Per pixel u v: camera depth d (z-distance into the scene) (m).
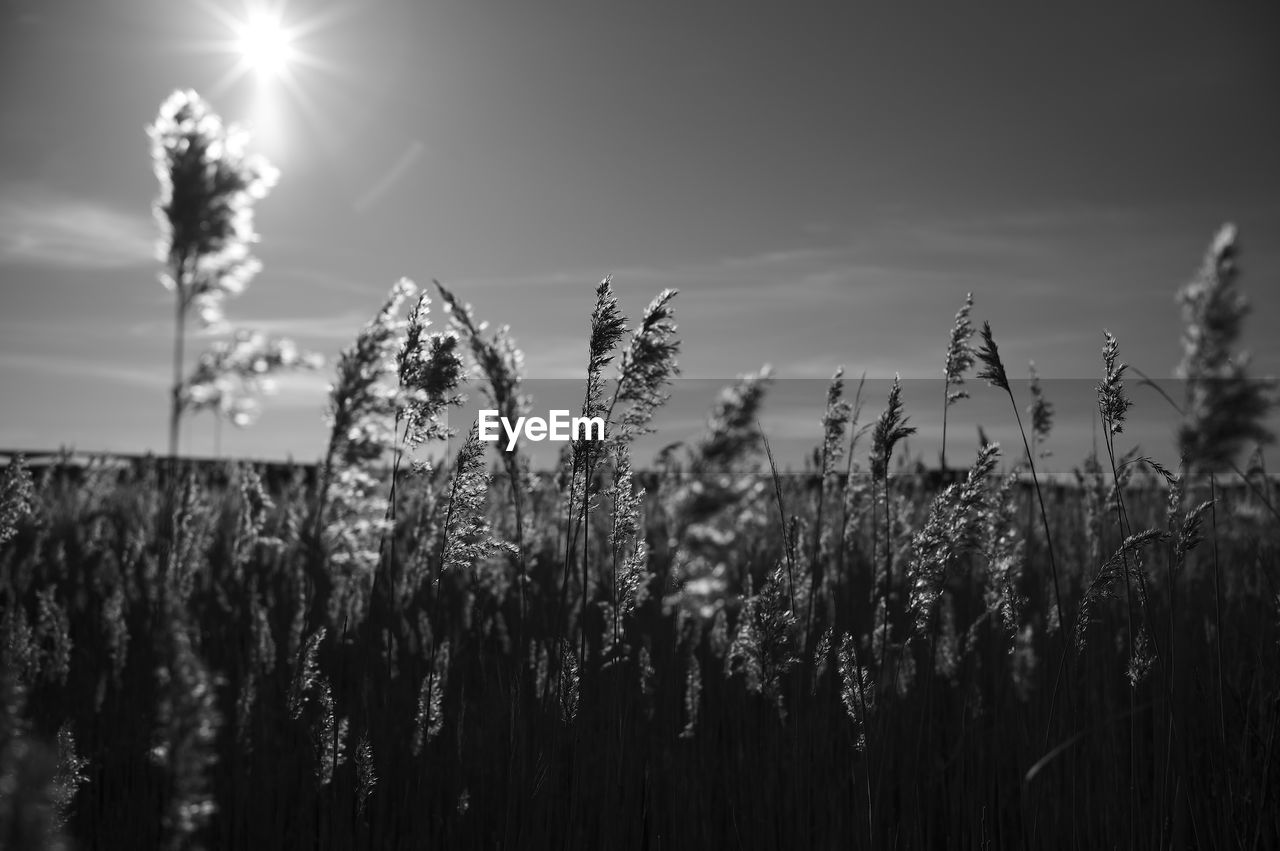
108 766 3.85
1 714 1.83
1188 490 3.10
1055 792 3.31
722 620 4.27
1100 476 4.46
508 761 3.20
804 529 4.03
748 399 3.03
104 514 6.47
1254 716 3.89
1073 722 3.41
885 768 3.33
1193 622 3.94
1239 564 4.95
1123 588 3.90
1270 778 3.56
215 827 3.67
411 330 3.31
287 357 2.64
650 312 3.03
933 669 3.75
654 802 3.60
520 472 3.72
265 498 4.16
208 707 1.81
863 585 4.75
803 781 3.43
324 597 4.55
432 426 3.36
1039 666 3.95
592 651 4.30
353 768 3.41
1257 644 4.09
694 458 3.06
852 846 3.30
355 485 3.62
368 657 3.40
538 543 4.52
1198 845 3.08
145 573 4.89
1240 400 1.77
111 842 3.54
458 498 3.26
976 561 5.12
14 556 5.00
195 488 3.84
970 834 3.44
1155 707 3.33
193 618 4.41
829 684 3.52
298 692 3.33
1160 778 3.34
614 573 3.32
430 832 3.49
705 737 4.00
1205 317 1.81
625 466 3.21
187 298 2.70
